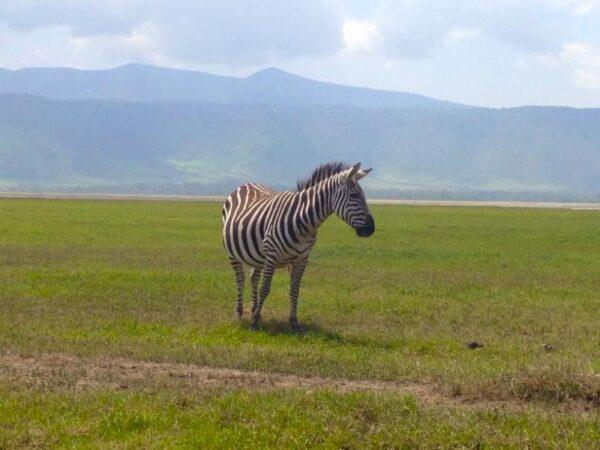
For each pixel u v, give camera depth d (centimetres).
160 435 841
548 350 1308
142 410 898
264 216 1474
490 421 861
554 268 2409
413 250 2886
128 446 813
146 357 1188
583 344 1355
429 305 1702
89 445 818
